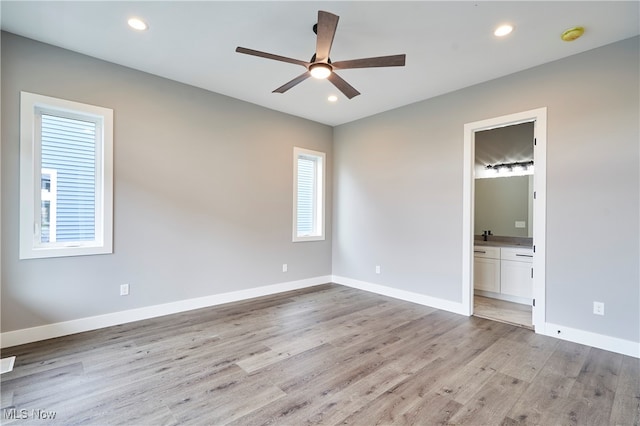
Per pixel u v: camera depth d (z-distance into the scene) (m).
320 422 1.83
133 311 3.43
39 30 2.69
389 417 1.88
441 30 2.61
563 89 3.03
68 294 3.04
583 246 2.92
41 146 2.97
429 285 4.11
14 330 2.79
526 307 4.06
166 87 3.64
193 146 3.86
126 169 3.37
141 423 1.80
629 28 2.54
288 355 2.67
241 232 4.33
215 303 4.08
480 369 2.46
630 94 2.68
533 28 2.56
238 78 3.63
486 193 5.09
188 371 2.38
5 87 2.72
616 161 2.75
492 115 3.52
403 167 4.43
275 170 4.71
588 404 2.01
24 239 2.81
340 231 5.38
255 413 1.90
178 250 3.76
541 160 3.15
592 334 2.87
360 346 2.86
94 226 3.25
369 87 3.77
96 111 3.17
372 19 2.47
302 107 4.55
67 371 2.36
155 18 2.51
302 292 4.80
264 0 2.27
